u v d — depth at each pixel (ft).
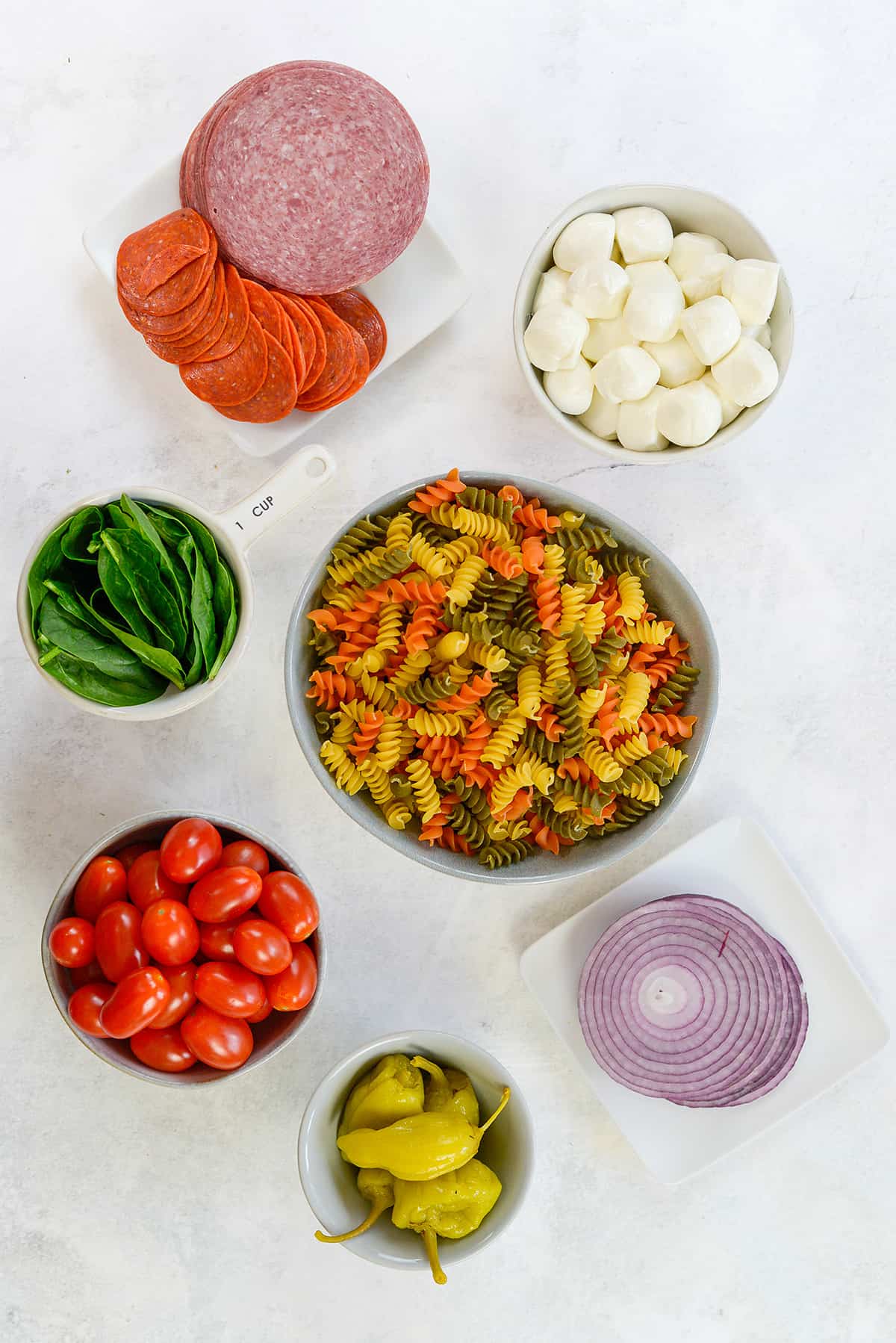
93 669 3.32
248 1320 4.04
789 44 4.09
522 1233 4.15
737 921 3.86
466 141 4.01
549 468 4.07
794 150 4.10
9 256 3.89
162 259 3.32
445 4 3.98
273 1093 4.01
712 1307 4.19
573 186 4.04
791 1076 4.00
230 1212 4.02
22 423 3.91
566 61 4.02
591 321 3.63
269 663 3.98
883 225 4.14
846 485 4.16
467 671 3.43
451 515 3.45
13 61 3.88
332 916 4.02
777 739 4.17
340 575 3.47
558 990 3.97
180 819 3.52
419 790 3.43
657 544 4.12
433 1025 4.05
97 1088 3.97
